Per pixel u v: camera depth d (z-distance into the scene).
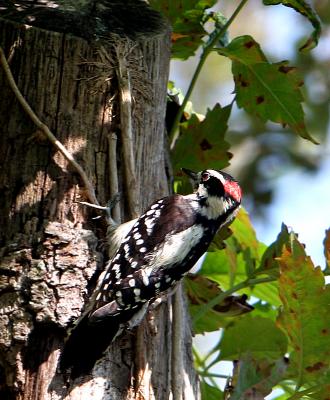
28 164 9.99
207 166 11.93
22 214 9.83
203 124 11.97
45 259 9.54
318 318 9.79
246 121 19.23
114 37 10.51
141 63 10.66
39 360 9.34
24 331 9.31
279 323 10.38
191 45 12.55
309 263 9.65
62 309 9.38
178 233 10.00
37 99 10.15
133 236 9.80
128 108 10.29
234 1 20.14
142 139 10.59
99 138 10.21
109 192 10.12
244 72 11.92
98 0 11.17
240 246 12.58
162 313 10.16
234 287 11.40
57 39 10.27
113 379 9.53
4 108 10.16
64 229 9.69
